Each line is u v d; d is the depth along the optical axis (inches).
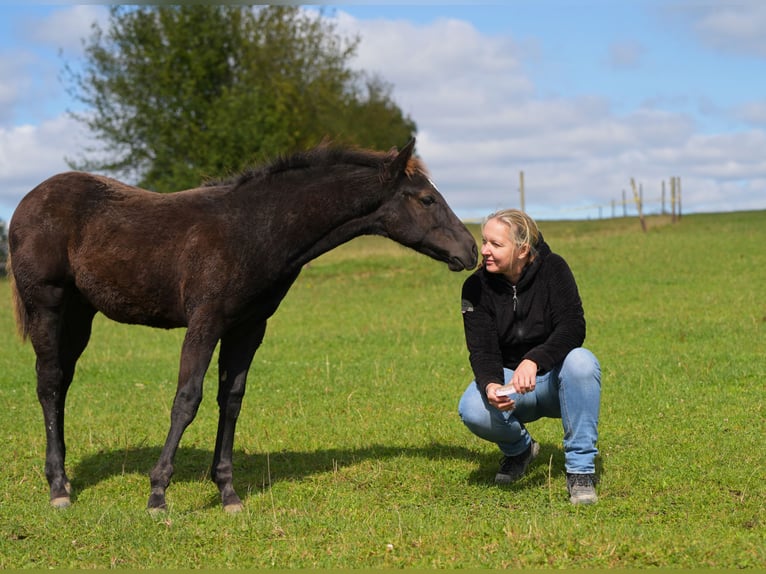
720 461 231.8
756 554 160.7
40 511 207.0
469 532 180.7
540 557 164.1
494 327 209.5
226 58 1201.4
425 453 258.2
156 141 1085.8
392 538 177.8
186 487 233.0
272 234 209.6
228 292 205.9
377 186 215.2
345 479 235.6
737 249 869.8
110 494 229.6
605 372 370.6
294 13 1322.6
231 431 218.8
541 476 230.1
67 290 221.5
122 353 511.2
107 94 1101.1
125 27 1104.8
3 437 291.6
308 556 171.2
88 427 306.2
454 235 218.8
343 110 1425.9
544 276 204.7
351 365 426.3
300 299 746.2
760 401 303.0
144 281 211.2
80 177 221.9
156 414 328.5
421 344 489.4
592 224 1407.5
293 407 333.4
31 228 215.6
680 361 384.2
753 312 528.4
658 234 1070.4
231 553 173.2
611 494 209.9
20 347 546.9
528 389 193.2
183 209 211.8
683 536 171.9
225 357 221.0
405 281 818.2
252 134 1067.9
